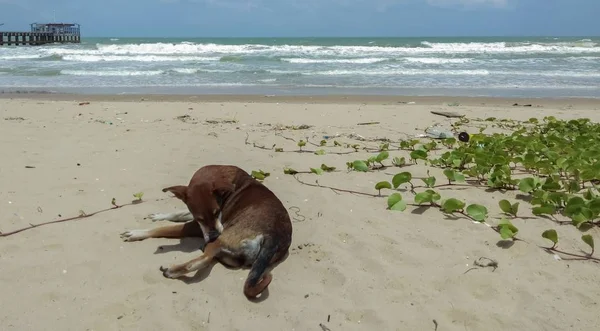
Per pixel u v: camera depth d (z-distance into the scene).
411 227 2.28
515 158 3.13
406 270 1.91
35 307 1.66
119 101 6.41
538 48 17.66
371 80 9.48
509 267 1.93
